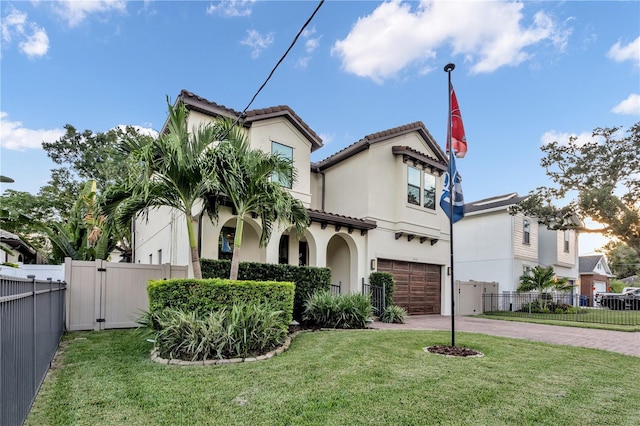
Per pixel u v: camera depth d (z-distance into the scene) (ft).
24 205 67.77
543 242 85.35
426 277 55.62
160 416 13.21
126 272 33.06
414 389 16.25
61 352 22.72
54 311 22.16
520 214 76.74
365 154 50.03
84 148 84.69
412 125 54.49
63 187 84.28
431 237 54.54
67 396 15.07
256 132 42.01
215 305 24.64
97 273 31.89
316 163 56.44
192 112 38.70
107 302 32.04
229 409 13.84
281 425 12.65
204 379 17.15
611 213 67.00
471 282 63.21
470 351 24.50
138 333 28.53
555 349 26.37
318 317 34.40
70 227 48.85
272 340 23.63
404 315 43.32
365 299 36.42
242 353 21.43
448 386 16.78
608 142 66.59
